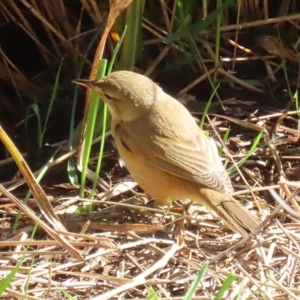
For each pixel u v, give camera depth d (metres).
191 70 13.29
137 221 10.68
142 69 13.21
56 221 9.75
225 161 11.34
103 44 10.90
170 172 10.13
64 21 12.85
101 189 11.30
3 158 12.32
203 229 10.34
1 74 12.84
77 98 12.72
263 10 13.27
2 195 11.12
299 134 11.97
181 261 9.47
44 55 13.24
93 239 9.77
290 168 11.48
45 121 12.21
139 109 10.49
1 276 9.04
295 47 13.15
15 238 9.83
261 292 8.45
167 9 12.97
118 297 8.84
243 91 13.16
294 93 13.00
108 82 10.62
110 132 11.77
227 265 9.38
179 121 10.43
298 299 8.31
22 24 12.98
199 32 12.59
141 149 10.30
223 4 12.23
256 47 13.42
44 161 11.99
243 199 10.75
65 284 8.98
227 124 12.39
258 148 11.74
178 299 8.49
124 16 11.95
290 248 9.47
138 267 9.45
